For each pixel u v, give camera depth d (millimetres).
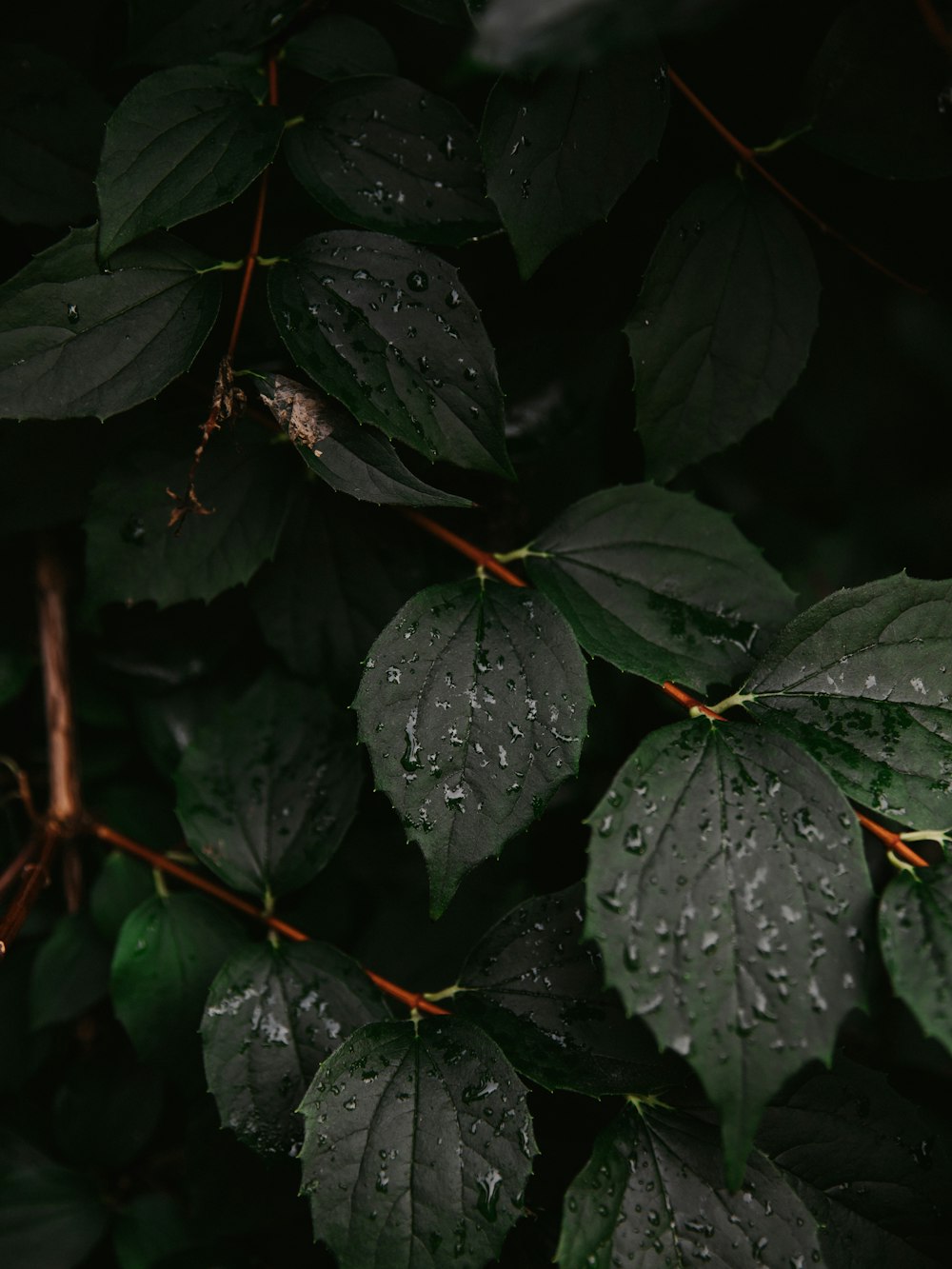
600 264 653
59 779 684
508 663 604
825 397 711
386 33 652
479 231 613
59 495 665
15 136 645
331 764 657
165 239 612
